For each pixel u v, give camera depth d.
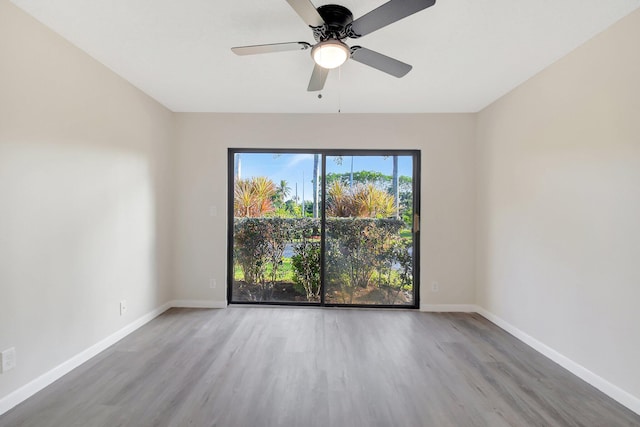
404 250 3.79
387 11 1.54
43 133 2.02
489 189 3.38
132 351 2.55
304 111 3.65
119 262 2.78
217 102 3.40
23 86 1.88
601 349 2.04
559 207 2.40
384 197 3.80
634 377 1.84
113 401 1.88
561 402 1.92
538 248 2.63
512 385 2.10
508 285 3.04
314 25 1.73
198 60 2.48
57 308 2.13
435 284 3.67
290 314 3.49
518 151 2.89
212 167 3.72
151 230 3.28
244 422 1.71
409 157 3.79
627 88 1.88
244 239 3.84
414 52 2.32
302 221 3.82
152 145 3.29
